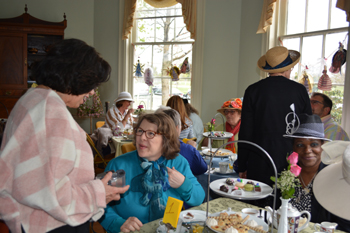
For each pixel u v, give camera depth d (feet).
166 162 4.96
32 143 2.48
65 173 2.58
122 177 3.45
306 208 4.85
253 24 15.19
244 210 4.45
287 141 6.15
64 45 2.95
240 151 6.79
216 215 4.19
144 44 18.94
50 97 2.72
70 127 2.69
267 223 4.07
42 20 17.30
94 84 3.09
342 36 11.48
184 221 4.01
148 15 18.84
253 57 15.21
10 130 2.65
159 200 4.49
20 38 17.20
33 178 2.43
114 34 19.21
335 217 4.56
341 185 2.12
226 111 10.65
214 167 7.72
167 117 4.62
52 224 2.68
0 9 18.60
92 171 2.99
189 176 5.05
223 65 16.53
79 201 2.68
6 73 17.21
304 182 4.99
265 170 6.33
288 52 7.19
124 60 19.08
